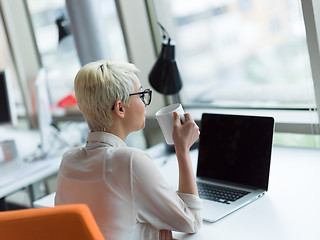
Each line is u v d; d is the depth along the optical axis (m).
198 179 1.86
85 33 2.76
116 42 2.99
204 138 1.86
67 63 3.58
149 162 1.31
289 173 1.76
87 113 1.38
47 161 2.59
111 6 2.94
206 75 3.21
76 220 1.10
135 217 1.30
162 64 2.11
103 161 1.31
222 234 1.37
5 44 3.94
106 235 1.29
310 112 2.05
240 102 2.72
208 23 3.16
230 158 1.75
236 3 3.17
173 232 1.43
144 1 2.74
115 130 1.39
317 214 1.38
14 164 2.63
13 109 3.03
